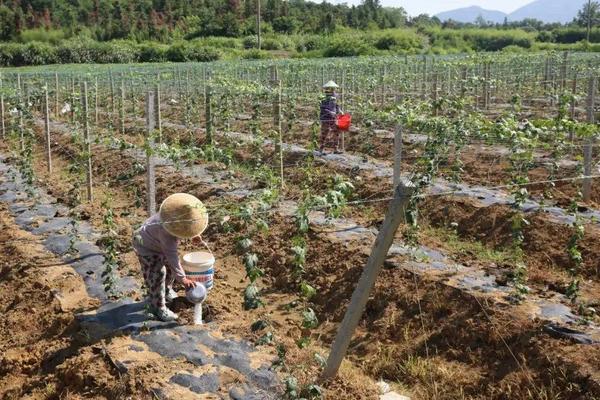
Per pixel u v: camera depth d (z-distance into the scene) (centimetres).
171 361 596
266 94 1400
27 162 1243
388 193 1095
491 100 2116
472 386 609
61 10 7462
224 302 770
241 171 1319
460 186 1106
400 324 714
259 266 898
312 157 1155
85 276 817
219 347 629
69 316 713
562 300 712
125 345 624
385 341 703
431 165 803
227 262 927
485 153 1262
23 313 766
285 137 1600
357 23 8269
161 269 665
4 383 643
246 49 6256
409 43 5884
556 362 581
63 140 1794
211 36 7081
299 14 8131
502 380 598
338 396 565
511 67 2625
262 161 1402
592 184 1080
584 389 549
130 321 677
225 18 7281
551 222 908
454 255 861
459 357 646
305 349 654
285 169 1309
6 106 2050
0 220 1057
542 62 2738
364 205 1083
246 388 563
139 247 656
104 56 5688
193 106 2023
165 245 642
